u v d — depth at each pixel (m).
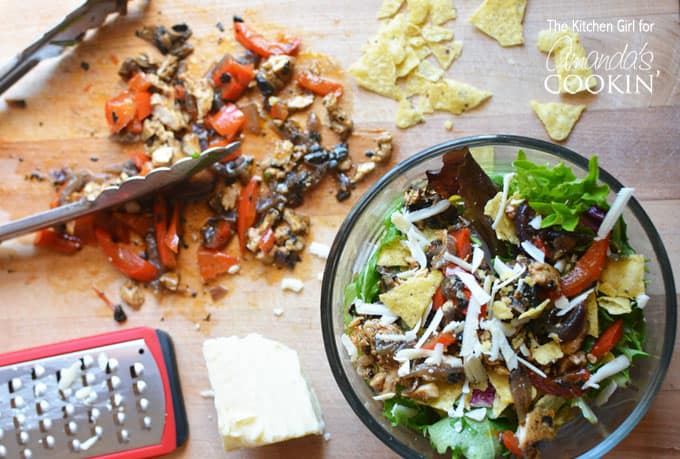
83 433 0.60
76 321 0.63
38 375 0.60
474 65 0.62
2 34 0.65
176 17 0.64
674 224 0.60
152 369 0.60
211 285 0.62
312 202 0.62
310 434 0.60
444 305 0.52
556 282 0.51
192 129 0.64
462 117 0.62
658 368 0.54
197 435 0.61
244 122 0.63
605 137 0.61
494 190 0.54
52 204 0.64
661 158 0.60
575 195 0.52
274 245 0.62
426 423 0.54
